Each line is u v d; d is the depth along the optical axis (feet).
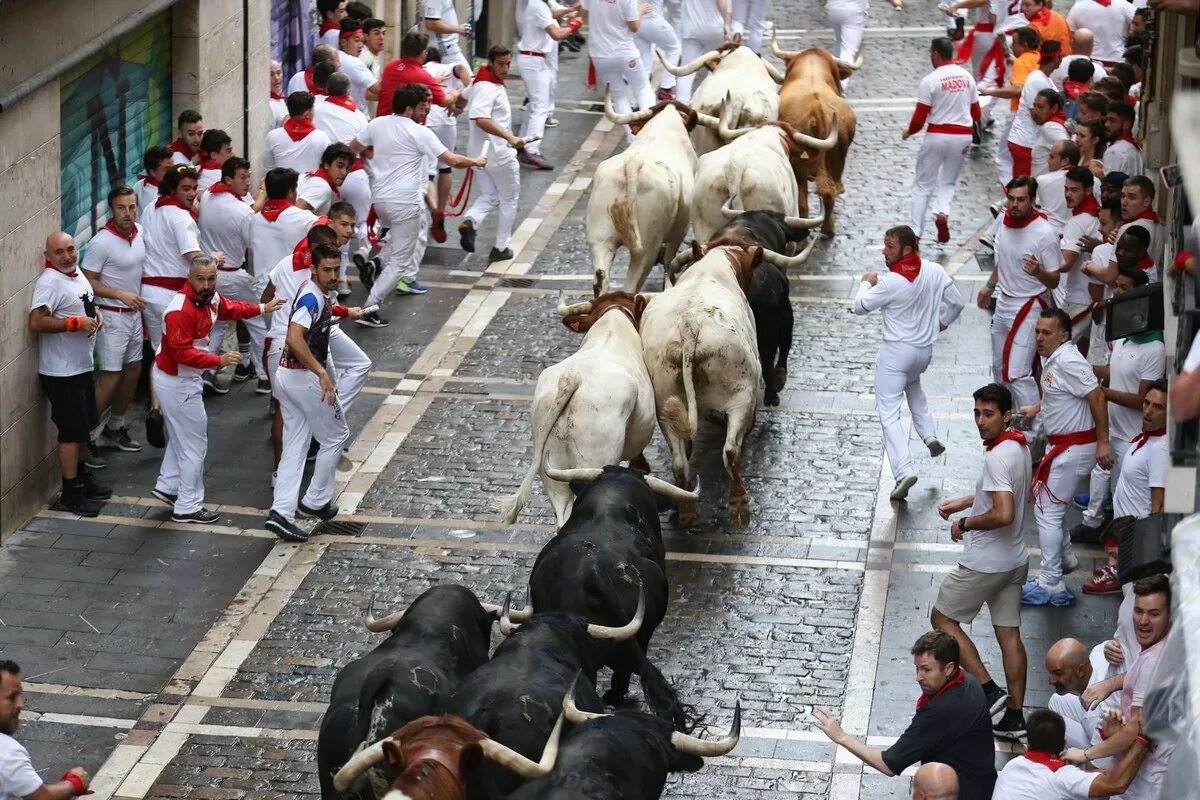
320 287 50.75
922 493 54.39
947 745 35.19
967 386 62.03
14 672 33.06
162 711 42.83
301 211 59.31
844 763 40.88
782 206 63.41
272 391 52.90
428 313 68.64
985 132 91.61
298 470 51.19
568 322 50.90
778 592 48.52
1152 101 63.21
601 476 42.04
